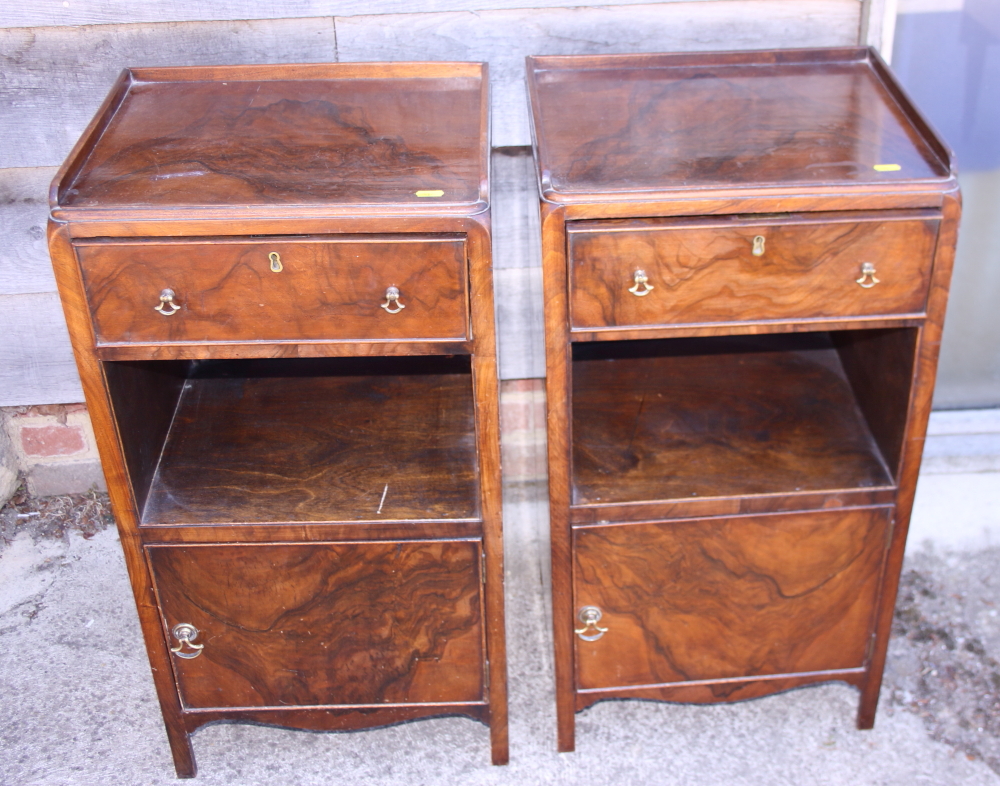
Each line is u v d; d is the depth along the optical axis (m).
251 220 1.24
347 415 1.63
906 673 1.82
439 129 1.43
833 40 1.80
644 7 1.74
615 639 1.59
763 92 1.53
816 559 1.54
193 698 1.59
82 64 1.75
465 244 1.25
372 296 1.29
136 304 1.29
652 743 1.70
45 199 1.89
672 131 1.43
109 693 1.79
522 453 2.16
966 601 1.96
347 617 1.52
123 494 1.42
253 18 1.71
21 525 2.16
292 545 1.46
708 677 1.64
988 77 1.88
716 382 1.69
